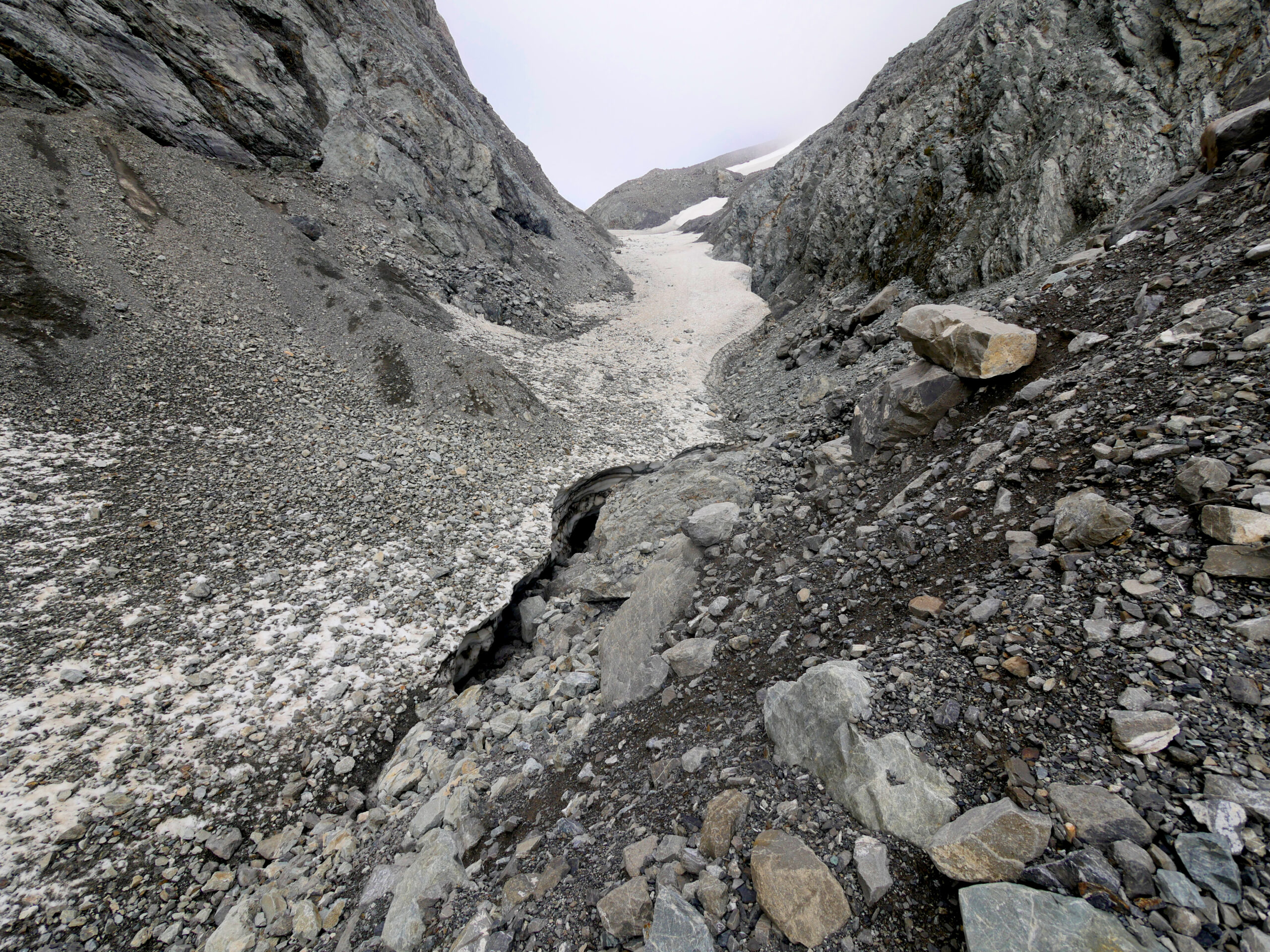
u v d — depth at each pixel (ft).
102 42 71.51
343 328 63.36
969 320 30.78
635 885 13.43
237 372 51.42
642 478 54.24
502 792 21.81
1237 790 9.82
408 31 140.56
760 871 12.23
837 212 101.45
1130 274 31.81
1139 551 15.25
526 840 17.94
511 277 110.01
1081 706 12.56
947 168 73.10
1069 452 20.98
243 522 39.32
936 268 66.90
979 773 12.47
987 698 13.85
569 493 55.36
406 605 37.14
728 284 149.79
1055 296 34.53
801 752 15.29
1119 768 11.14
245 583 35.50
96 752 25.31
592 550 47.06
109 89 70.38
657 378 91.20
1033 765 11.98
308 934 18.81
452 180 117.91
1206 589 13.35
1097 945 8.80
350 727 29.40
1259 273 23.58
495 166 134.51
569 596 40.91
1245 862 9.14
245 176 83.61
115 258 53.36
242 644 32.01
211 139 81.20
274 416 49.19
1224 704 11.27
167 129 75.87
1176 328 23.04
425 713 31.01
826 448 38.32
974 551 19.80
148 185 64.08
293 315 62.03
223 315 56.13
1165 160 48.44
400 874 19.22
